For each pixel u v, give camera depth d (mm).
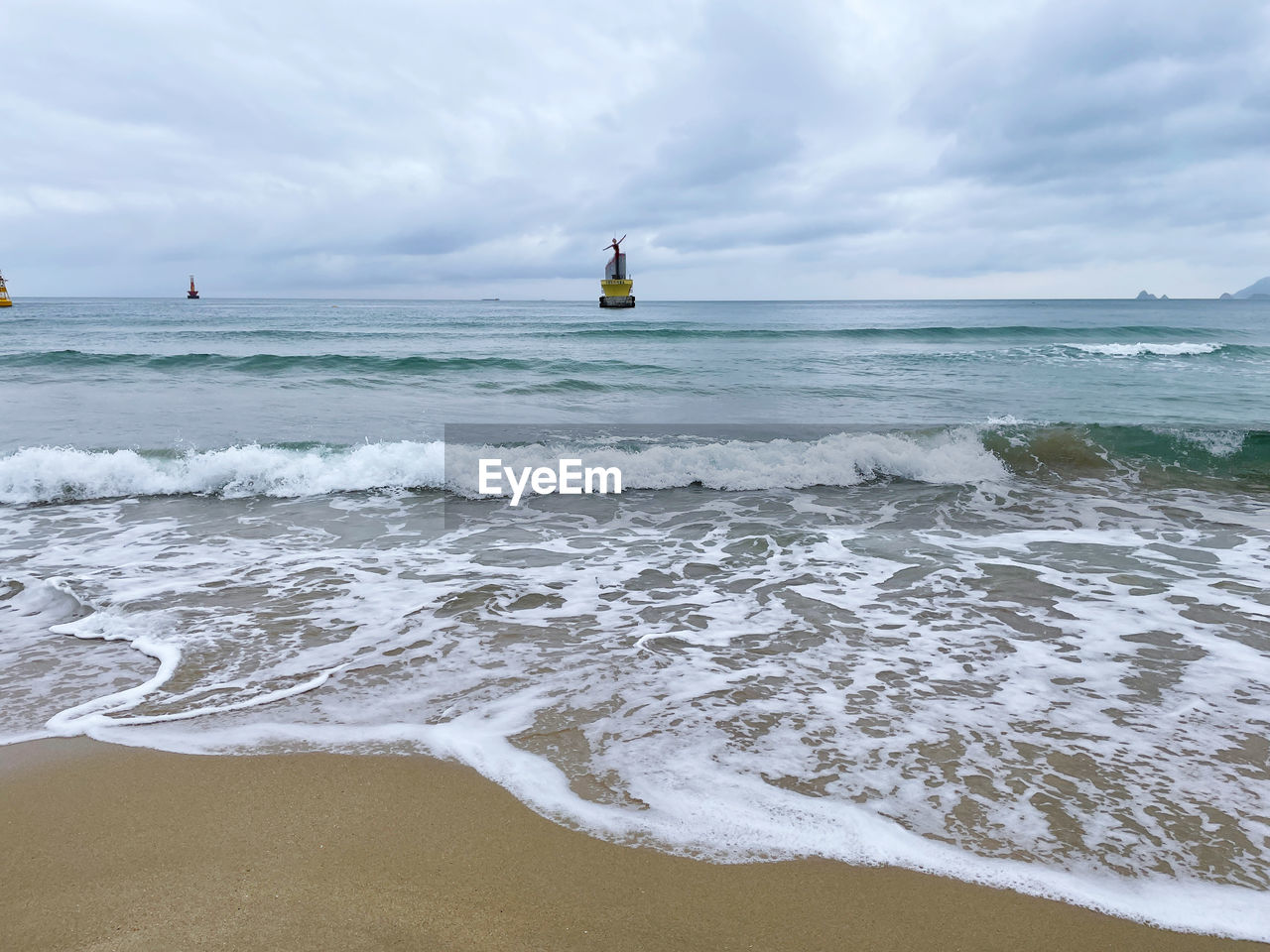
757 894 2002
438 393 13609
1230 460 8734
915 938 1859
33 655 3547
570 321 43969
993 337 29047
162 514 6504
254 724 2896
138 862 2098
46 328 31578
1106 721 2973
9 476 6867
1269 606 4348
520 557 5375
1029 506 7043
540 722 2943
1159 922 1912
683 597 4539
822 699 3166
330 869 2078
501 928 1857
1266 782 2537
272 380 14633
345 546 5598
